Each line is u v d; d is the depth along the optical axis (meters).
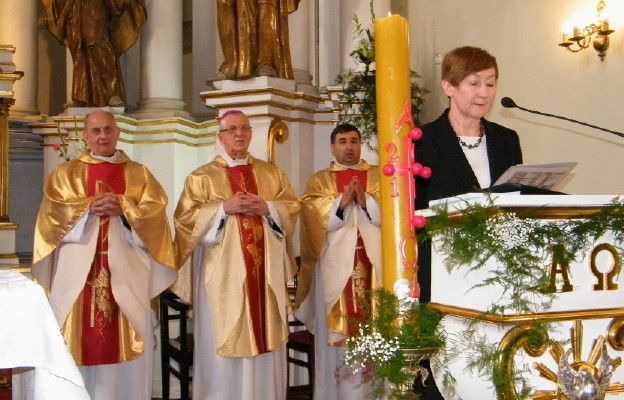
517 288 1.78
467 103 2.51
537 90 5.35
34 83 8.70
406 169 1.83
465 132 2.65
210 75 8.80
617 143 4.54
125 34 7.96
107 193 4.80
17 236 8.59
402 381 1.82
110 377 4.82
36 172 8.70
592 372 1.81
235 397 4.91
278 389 5.13
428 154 2.58
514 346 1.78
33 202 8.68
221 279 4.88
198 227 4.93
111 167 5.04
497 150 2.64
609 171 4.61
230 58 6.67
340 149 5.56
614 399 1.91
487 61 2.49
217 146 7.18
